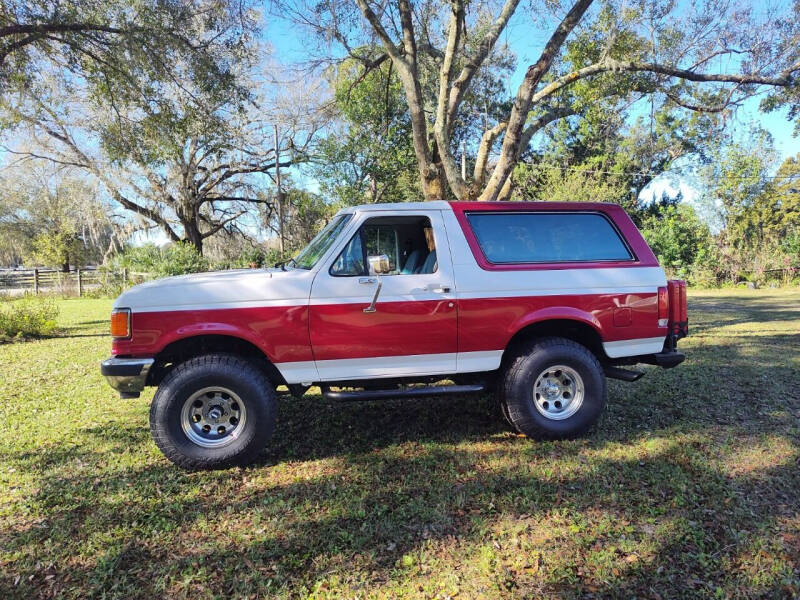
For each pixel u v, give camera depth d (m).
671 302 4.63
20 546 2.94
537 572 2.64
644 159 28.05
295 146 25.61
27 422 5.15
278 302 3.99
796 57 10.54
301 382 4.10
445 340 4.23
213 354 4.02
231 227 29.27
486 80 16.83
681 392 5.71
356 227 4.25
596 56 11.10
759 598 2.44
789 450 4.06
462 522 3.13
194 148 22.38
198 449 3.88
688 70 10.62
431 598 2.46
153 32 9.84
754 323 11.04
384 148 23.31
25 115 10.82
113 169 20.44
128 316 3.85
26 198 26.77
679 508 3.23
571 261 4.52
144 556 2.84
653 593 2.47
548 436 4.35
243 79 18.09
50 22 9.08
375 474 3.81
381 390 4.24
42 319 11.24
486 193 9.56
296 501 3.43
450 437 4.53
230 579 2.64
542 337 4.51
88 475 3.88
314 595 2.50
